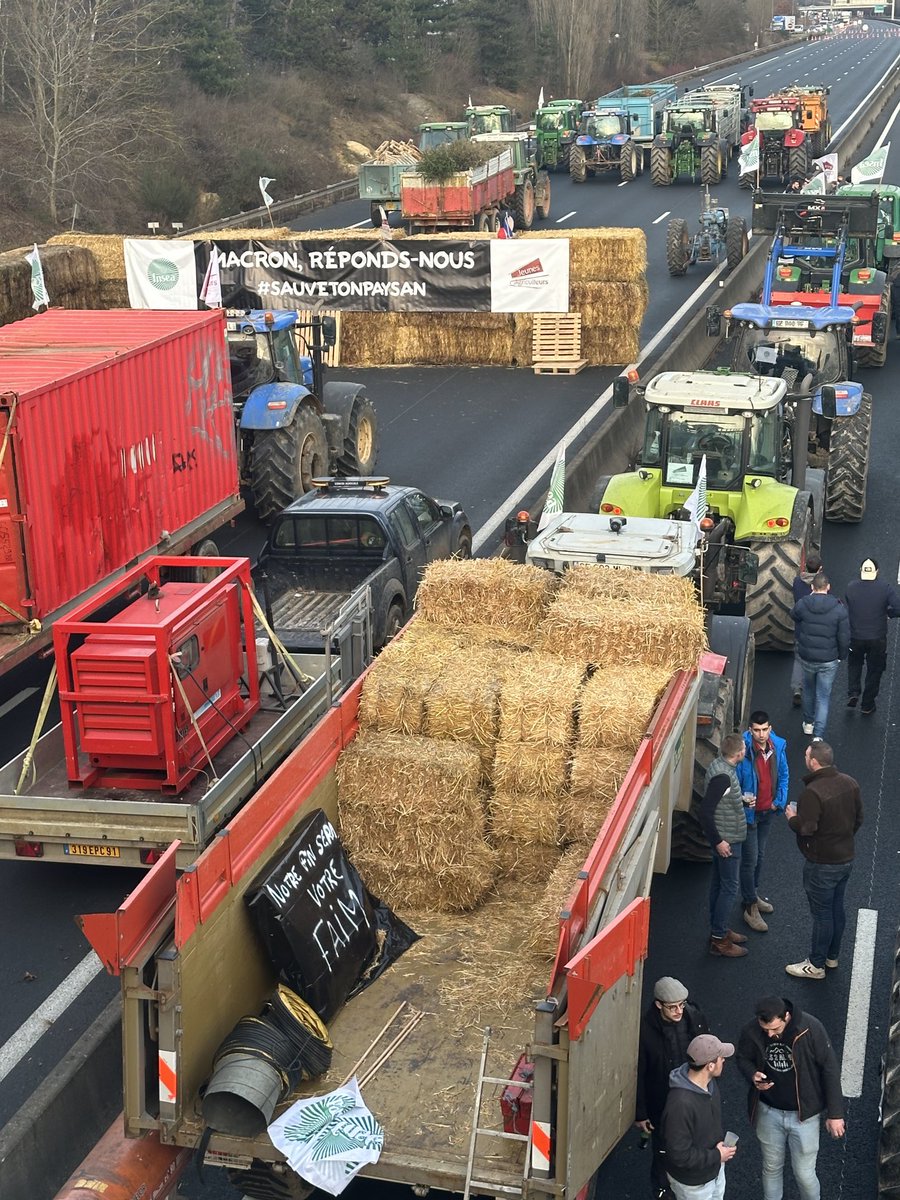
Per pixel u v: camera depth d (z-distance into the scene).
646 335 28.69
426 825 8.51
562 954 6.39
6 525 12.49
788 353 18.84
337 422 19.50
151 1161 6.55
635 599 9.81
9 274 25.55
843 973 9.42
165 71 46.47
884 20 166.88
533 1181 6.18
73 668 9.41
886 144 56.84
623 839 7.50
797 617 12.31
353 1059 7.28
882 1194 7.01
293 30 60.94
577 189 48.72
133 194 42.41
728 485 13.82
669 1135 6.59
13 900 10.49
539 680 9.03
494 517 18.50
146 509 14.80
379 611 13.05
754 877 9.88
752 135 45.38
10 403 12.20
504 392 25.36
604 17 82.69
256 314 19.03
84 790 9.71
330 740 8.56
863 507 17.84
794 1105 6.95
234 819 7.13
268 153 48.28
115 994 9.36
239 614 10.54
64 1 41.94
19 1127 7.39
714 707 10.38
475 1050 7.34
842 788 8.98
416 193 33.84
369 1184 7.32
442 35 74.00
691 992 9.23
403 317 27.44
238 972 7.19
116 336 15.05
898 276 26.64
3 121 41.31
